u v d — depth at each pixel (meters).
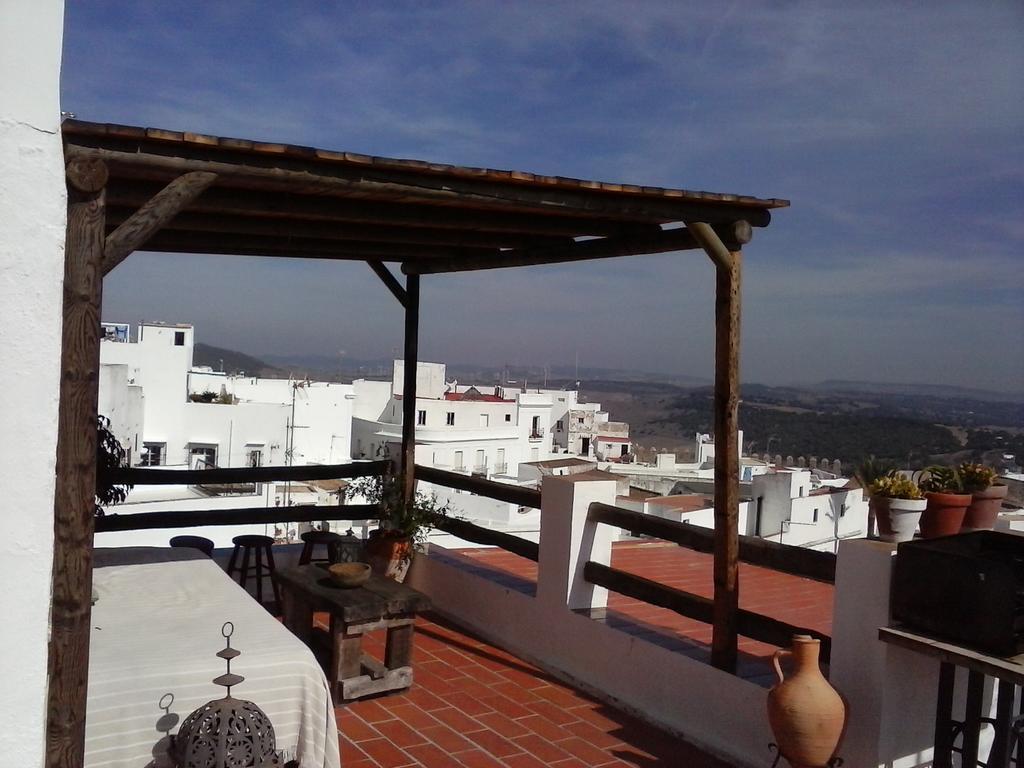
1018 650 3.07
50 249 2.30
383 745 4.09
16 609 2.31
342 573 4.78
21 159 2.25
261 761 2.99
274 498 17.28
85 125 2.56
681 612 4.43
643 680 4.55
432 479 6.55
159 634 3.57
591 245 4.84
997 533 3.67
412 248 5.81
